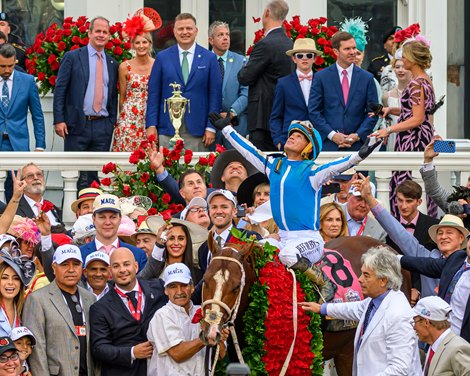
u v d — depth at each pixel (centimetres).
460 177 1811
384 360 1368
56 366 1417
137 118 1877
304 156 1445
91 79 1867
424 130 1792
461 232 1515
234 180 1642
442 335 1363
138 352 1413
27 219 1516
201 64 1861
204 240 1502
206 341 1316
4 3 2109
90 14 2075
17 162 1780
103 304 1438
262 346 1365
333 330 1455
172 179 1697
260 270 1382
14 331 1396
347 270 1471
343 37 1820
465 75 2105
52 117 2033
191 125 1858
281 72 1856
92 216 1578
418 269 1492
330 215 1569
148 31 1889
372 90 1828
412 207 1623
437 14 2091
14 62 1850
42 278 1508
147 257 1548
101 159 1786
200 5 2139
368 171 1825
